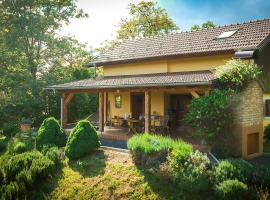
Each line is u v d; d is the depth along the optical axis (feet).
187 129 64.18
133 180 38.11
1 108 85.71
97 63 78.07
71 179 41.57
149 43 77.97
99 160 44.68
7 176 43.19
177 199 33.91
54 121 53.62
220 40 62.80
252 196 31.99
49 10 100.73
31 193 40.78
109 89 59.36
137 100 74.38
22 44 97.86
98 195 37.63
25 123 74.33
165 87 51.49
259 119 51.06
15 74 93.81
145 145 40.29
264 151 52.85
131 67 74.33
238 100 46.32
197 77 51.34
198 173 34.35
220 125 44.24
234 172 34.09
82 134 46.91
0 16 96.94
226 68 48.34
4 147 60.13
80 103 94.79
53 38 102.37
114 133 62.69
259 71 51.29
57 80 97.60
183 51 63.87
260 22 66.08
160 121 60.95
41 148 51.49
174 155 37.81
